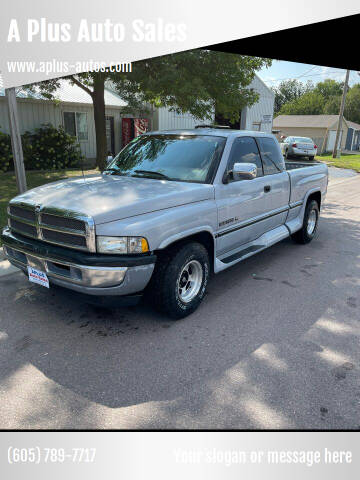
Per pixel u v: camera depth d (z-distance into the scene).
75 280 3.38
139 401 2.79
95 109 14.18
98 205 3.44
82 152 18.22
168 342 3.56
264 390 2.94
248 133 5.08
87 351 3.39
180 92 10.45
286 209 5.94
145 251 3.42
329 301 4.55
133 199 3.60
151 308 4.23
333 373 3.16
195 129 5.20
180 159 4.57
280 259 6.09
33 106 15.88
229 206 4.45
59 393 2.86
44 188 4.07
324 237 7.62
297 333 3.79
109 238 3.30
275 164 5.63
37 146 15.32
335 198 12.75
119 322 3.90
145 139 5.11
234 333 3.76
